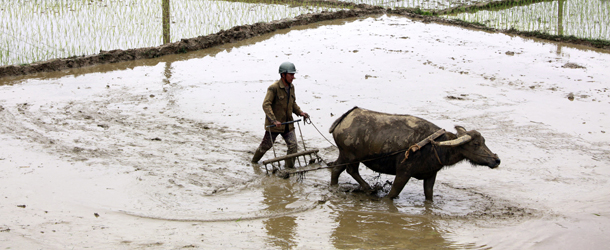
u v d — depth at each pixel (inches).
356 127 284.7
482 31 836.0
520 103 474.9
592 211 263.9
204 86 513.0
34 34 663.8
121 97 470.9
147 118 417.1
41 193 268.7
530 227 245.6
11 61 567.2
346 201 283.3
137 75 552.1
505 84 538.9
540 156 351.3
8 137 355.9
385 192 300.2
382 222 253.1
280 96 318.7
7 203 252.8
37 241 215.5
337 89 510.6
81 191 275.0
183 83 522.6
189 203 268.7
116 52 613.6
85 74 551.8
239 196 283.7
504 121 424.2
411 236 235.3
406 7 1013.8
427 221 254.7
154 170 312.0
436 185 307.9
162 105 451.5
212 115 429.7
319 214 263.0
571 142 378.0
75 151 336.5
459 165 338.3
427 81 545.0
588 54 690.2
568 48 729.0
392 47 700.0
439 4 1047.0
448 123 415.5
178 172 311.1
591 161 343.0
